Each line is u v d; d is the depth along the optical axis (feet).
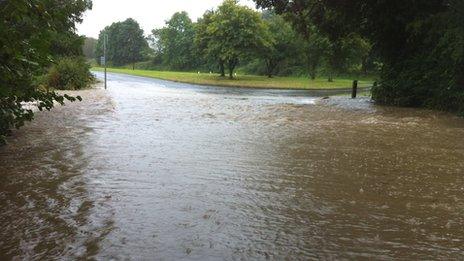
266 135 37.81
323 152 30.76
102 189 20.89
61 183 21.80
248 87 154.92
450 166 27.25
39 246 14.74
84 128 39.50
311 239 15.67
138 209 18.22
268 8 88.17
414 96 67.46
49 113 49.73
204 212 18.04
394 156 29.89
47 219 17.08
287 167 26.09
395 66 72.28
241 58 192.85
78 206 18.52
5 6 20.29
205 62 301.22
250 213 18.10
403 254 14.64
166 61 348.79
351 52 165.99
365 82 200.44
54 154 28.35
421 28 64.59
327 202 19.72
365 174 24.82
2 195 19.88
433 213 18.58
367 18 75.36
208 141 34.24
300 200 19.92
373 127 44.14
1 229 16.08
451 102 61.11
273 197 20.26
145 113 52.11
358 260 14.15
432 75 65.72
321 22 85.05
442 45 60.54
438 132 41.34
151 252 14.35
